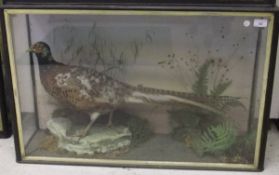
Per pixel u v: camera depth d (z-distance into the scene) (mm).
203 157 1500
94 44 1526
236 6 1265
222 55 1486
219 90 1513
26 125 1521
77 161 1491
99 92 1493
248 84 1472
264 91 1354
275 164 1503
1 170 1465
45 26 1468
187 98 1542
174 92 1548
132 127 1563
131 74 1541
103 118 1548
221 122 1516
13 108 1440
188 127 1550
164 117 1572
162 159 1490
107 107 1521
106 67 1534
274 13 1252
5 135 1678
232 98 1500
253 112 1445
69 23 1466
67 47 1526
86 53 1533
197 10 1269
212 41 1475
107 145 1521
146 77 1543
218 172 1456
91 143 1519
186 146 1538
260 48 1373
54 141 1558
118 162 1481
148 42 1512
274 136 1718
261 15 1268
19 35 1396
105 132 1542
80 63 1537
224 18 1339
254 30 1381
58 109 1570
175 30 1476
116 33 1507
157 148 1534
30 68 1492
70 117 1567
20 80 1441
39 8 1292
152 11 1282
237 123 1500
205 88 1523
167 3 1275
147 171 1460
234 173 1449
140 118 1575
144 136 1568
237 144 1497
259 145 1425
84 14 1338
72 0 1288
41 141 1568
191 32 1473
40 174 1439
